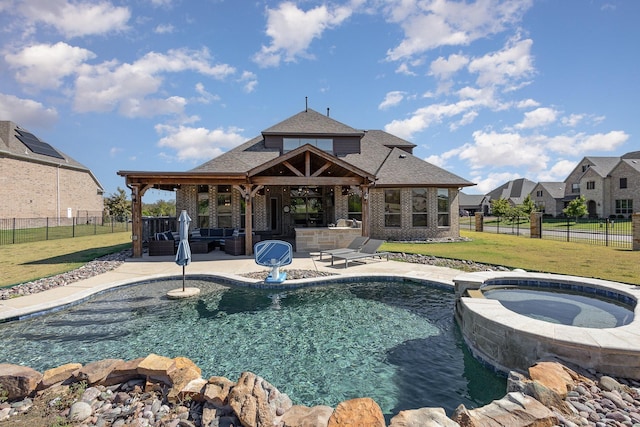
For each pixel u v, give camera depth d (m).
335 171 15.95
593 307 6.06
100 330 6.24
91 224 38.38
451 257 12.62
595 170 45.41
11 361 5.04
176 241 14.99
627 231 26.59
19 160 31.47
